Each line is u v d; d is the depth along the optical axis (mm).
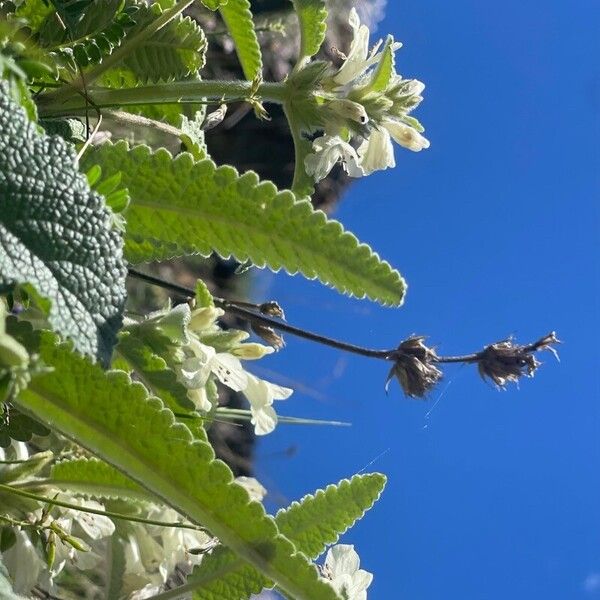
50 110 193
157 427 131
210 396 200
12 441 198
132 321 189
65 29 180
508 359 265
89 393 131
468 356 270
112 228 111
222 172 153
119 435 132
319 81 222
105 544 212
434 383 264
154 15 210
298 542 203
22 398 131
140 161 154
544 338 270
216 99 239
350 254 152
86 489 177
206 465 132
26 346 126
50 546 183
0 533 180
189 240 157
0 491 177
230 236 156
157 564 215
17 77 105
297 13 219
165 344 183
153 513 214
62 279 102
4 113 102
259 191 153
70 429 132
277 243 154
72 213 105
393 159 237
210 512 135
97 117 203
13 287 97
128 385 131
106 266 106
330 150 223
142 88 205
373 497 204
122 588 213
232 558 191
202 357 191
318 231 152
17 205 101
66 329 100
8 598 152
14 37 163
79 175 107
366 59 226
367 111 227
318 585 136
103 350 103
